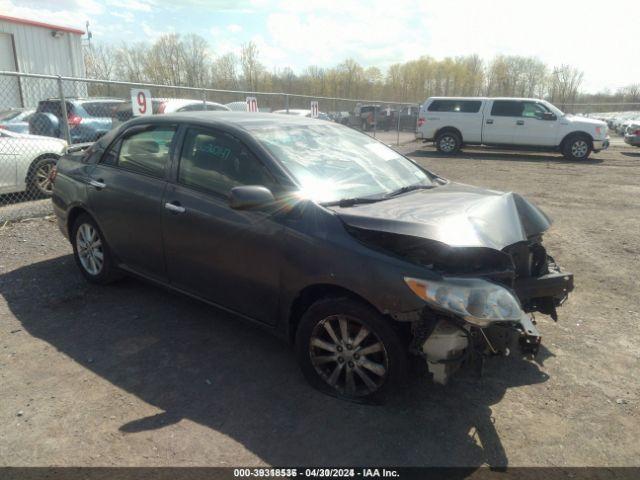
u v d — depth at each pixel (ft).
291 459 8.56
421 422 9.59
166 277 13.15
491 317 8.74
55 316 13.67
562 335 13.26
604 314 14.57
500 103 56.80
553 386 10.91
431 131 59.98
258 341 12.59
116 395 10.23
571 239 22.43
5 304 14.30
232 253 11.25
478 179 40.06
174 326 13.26
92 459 8.43
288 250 10.28
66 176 15.64
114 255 14.52
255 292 11.12
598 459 8.75
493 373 11.37
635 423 9.71
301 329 10.37
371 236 9.81
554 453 8.86
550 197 32.27
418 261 9.39
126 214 13.52
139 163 13.58
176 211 12.20
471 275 9.23
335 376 10.23
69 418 9.46
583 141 53.67
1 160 24.70
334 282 9.62
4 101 53.11
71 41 65.10
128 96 55.52
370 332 9.54
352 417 9.68
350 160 12.66
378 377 9.78
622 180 39.68
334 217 9.97
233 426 9.36
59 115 36.09
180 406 9.93
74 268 17.13
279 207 10.58
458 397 10.43
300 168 11.30
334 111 73.41
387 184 12.44
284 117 13.88
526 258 11.25
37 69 61.36
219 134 12.11
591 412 10.03
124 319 13.58
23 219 23.06
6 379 10.69
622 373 11.47
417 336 9.06
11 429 9.12
